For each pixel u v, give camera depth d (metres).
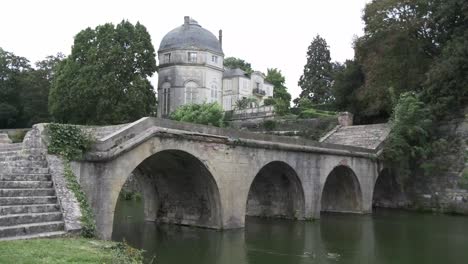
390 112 37.97
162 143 17.03
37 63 57.53
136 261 9.41
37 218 10.71
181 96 57.62
